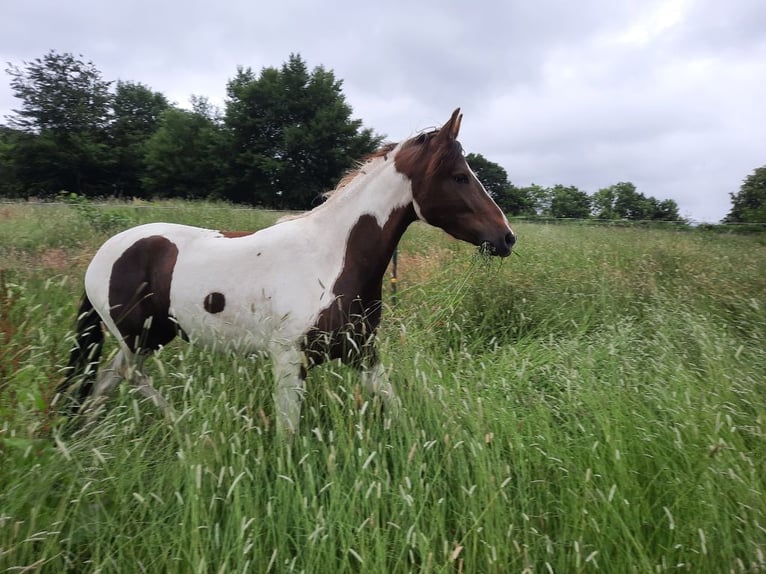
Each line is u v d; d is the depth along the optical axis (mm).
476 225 2789
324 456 2139
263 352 2639
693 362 3482
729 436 2436
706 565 1903
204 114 35750
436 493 2152
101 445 2104
